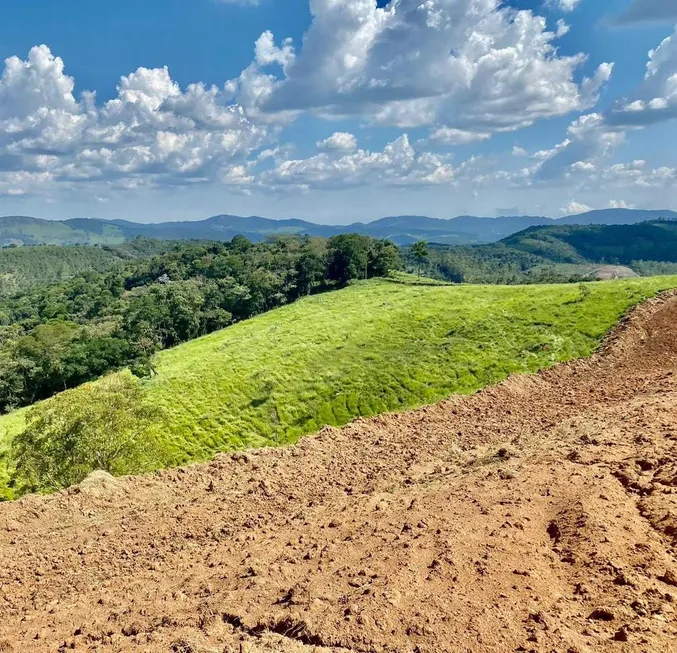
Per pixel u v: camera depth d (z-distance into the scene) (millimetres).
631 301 49062
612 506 10156
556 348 45625
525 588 7840
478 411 24656
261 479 16281
